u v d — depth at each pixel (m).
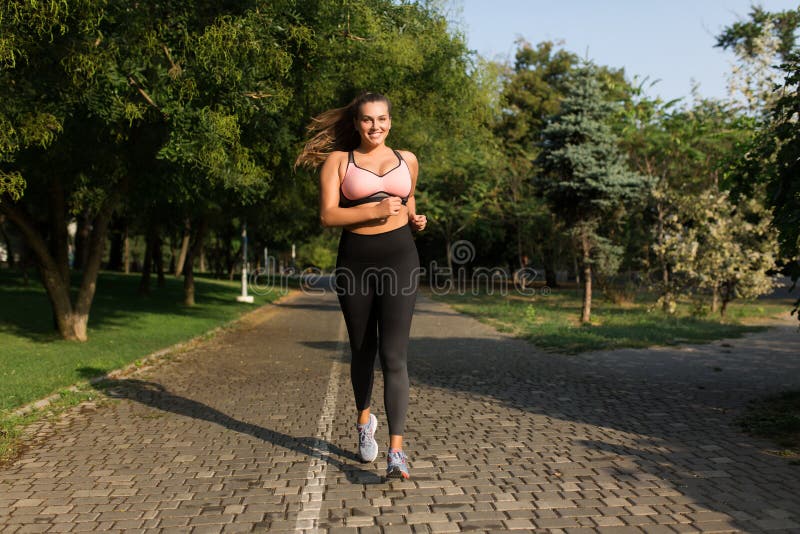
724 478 3.89
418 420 5.61
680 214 17.64
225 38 8.11
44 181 10.84
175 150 8.34
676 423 5.38
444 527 3.20
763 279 15.57
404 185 3.91
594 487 3.77
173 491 3.80
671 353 10.05
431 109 15.84
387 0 13.16
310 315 19.72
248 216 20.81
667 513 3.33
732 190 6.77
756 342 11.43
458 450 4.62
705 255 15.88
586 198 17.16
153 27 8.42
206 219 20.11
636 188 17.30
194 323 15.17
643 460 4.31
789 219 5.48
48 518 3.39
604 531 3.11
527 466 4.21
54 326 11.27
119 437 5.12
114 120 8.43
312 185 16.86
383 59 12.58
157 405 6.42
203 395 6.96
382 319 3.93
